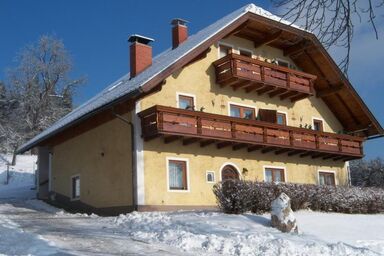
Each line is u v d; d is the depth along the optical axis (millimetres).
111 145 21391
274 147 23297
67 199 24594
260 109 24688
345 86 27016
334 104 28797
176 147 20875
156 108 19000
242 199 16250
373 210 21531
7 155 51688
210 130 20453
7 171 42219
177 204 20344
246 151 23500
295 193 18172
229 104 23484
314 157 26891
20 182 41688
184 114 19766
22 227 15039
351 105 28406
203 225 13875
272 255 11227
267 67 23719
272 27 24000
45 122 56625
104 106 19891
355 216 18594
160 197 19922
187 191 20781
